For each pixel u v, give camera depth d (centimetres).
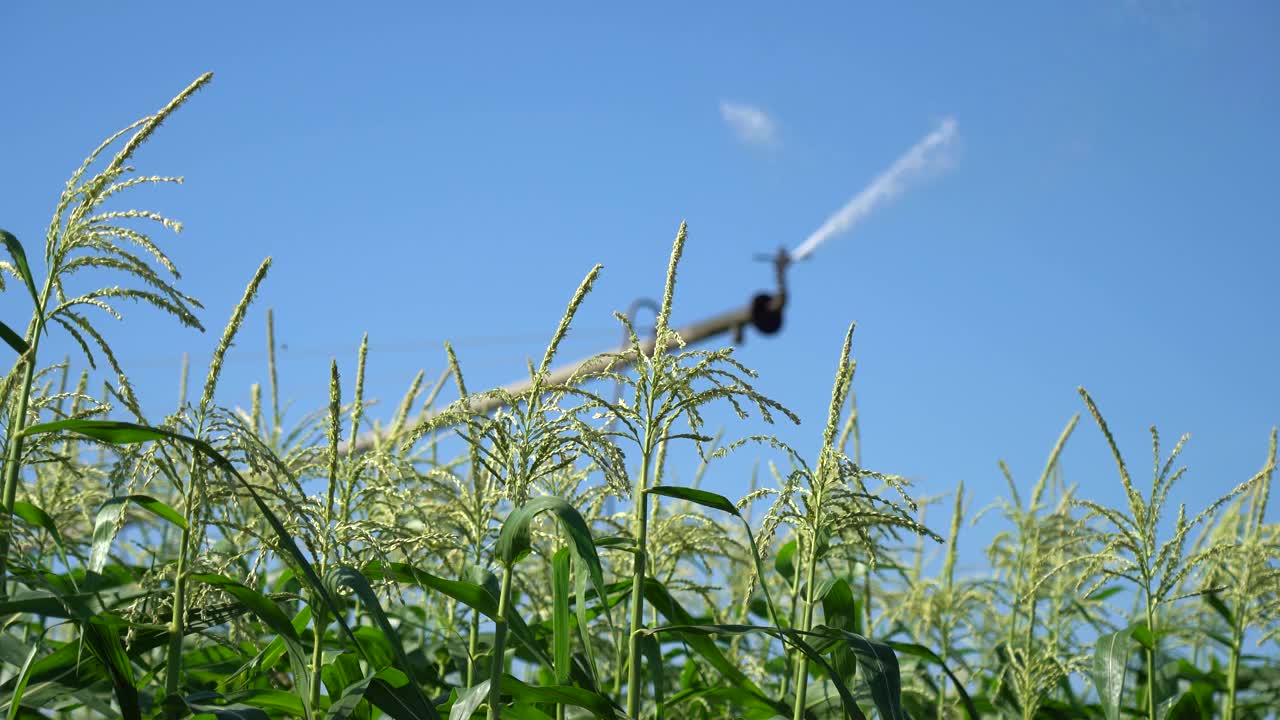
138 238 475
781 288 1962
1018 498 810
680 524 642
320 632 480
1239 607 720
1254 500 706
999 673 773
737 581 765
